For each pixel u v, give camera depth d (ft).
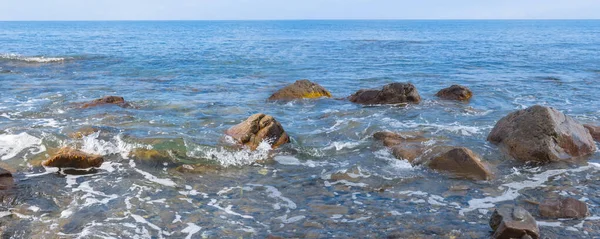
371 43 201.46
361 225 26.89
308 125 50.08
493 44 195.62
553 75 92.89
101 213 28.25
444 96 66.54
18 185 31.78
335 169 36.32
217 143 41.09
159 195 31.17
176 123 49.16
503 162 37.52
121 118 50.24
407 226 26.66
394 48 169.68
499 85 79.71
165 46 171.83
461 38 253.65
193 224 27.12
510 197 30.78
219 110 56.54
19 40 204.85
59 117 50.60
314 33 333.83
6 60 106.11
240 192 31.94
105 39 222.07
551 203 28.25
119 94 67.05
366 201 30.32
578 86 78.13
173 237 25.54
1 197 29.63
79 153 35.83
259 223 27.30
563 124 39.09
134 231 26.14
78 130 43.62
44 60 109.09
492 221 25.94
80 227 26.40
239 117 53.06
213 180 34.01
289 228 26.61
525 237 23.63
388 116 54.03
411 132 45.27
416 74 94.89
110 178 33.86
